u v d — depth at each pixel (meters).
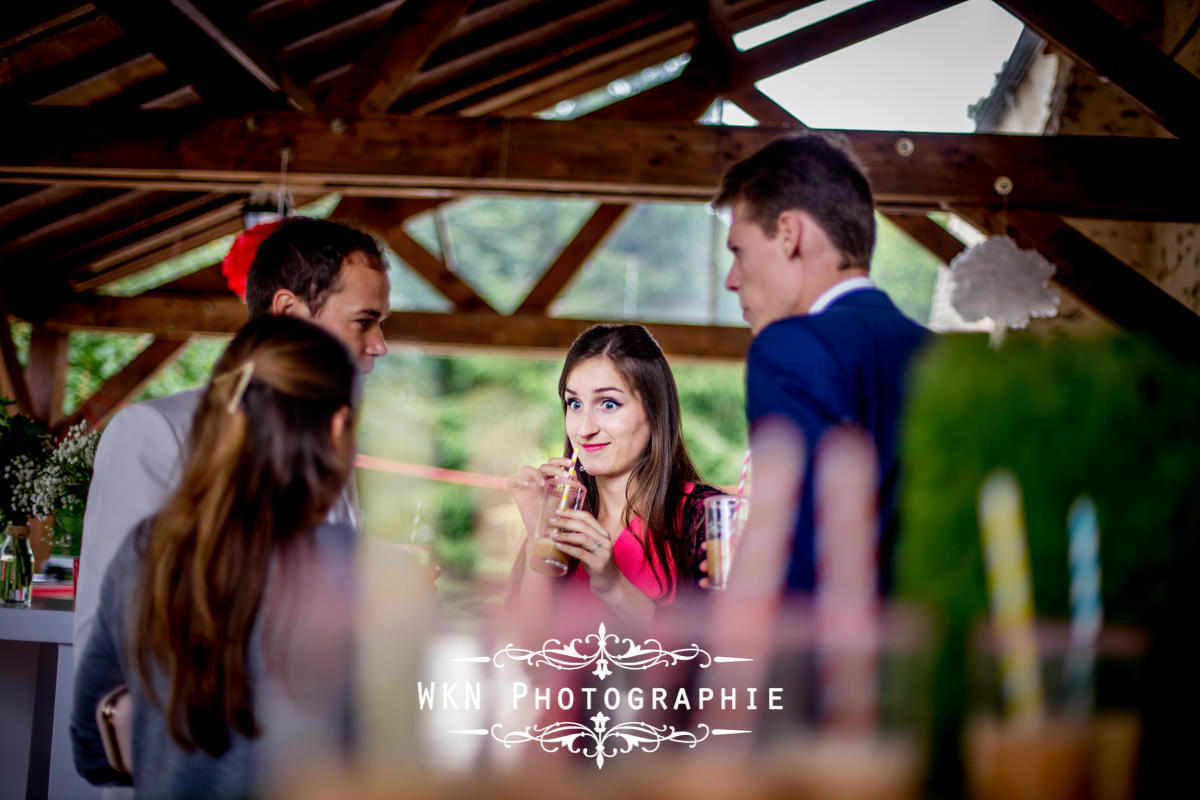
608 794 0.92
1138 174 4.38
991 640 0.67
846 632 0.79
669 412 1.92
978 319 2.80
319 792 1.05
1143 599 0.64
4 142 4.48
